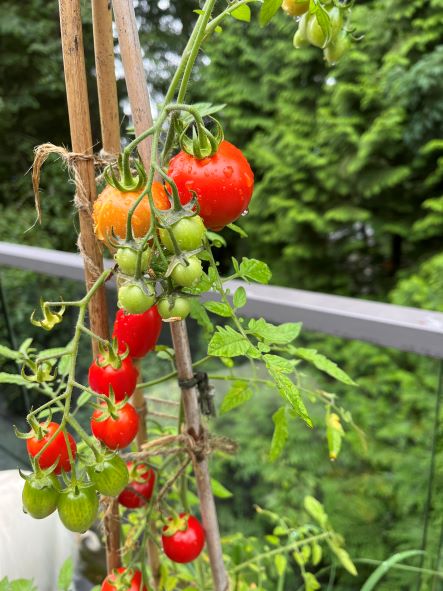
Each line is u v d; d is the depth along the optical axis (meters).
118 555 0.79
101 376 0.59
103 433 0.59
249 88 4.77
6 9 4.99
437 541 1.22
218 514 2.22
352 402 2.54
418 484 2.20
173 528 0.73
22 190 4.92
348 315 0.89
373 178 4.43
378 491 2.25
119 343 0.62
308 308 0.92
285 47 4.51
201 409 0.70
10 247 1.38
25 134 5.27
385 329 0.86
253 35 4.64
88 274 0.66
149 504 0.72
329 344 2.62
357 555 2.09
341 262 5.05
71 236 4.81
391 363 2.55
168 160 0.54
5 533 1.09
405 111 4.23
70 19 0.57
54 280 1.60
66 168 0.65
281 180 4.68
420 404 2.39
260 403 2.54
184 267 0.45
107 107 0.63
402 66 4.20
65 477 0.50
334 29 0.61
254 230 4.91
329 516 2.22
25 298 1.66
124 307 0.47
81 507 0.49
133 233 0.48
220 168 0.49
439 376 1.10
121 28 0.55
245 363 1.92
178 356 0.65
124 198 0.48
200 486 0.72
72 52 0.58
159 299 0.48
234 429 2.52
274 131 4.69
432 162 4.48
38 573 1.10
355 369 2.63
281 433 0.74
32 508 0.49
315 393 0.90
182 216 0.45
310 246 4.79
